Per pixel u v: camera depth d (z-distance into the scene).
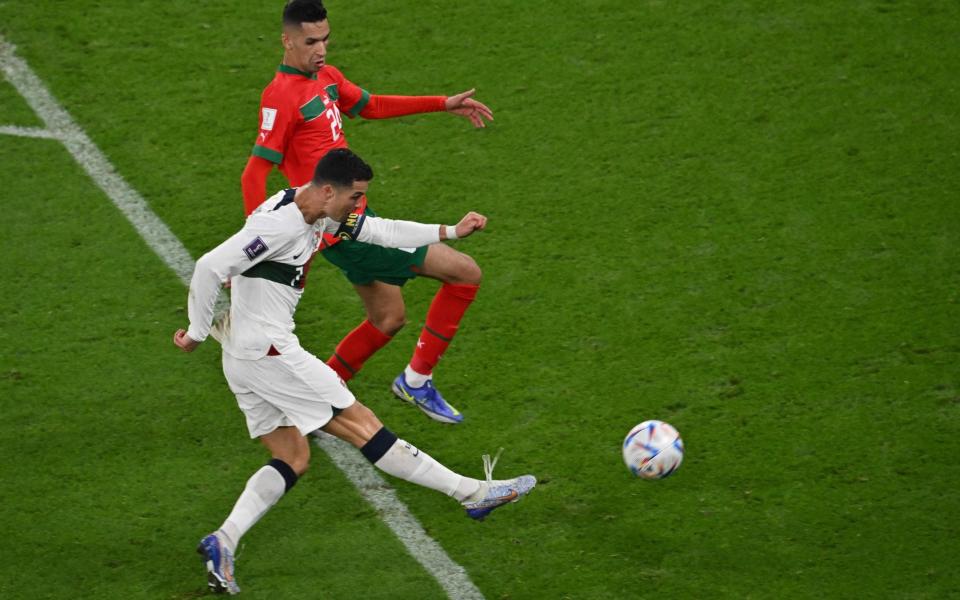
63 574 19.44
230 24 33.53
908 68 31.48
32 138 29.75
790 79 31.34
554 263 26.28
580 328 24.67
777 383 23.17
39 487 21.05
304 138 21.64
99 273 25.94
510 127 30.19
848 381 23.12
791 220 27.16
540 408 22.91
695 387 23.17
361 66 32.06
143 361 23.83
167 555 19.86
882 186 27.94
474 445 22.17
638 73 31.75
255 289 18.59
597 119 30.36
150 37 33.06
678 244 26.66
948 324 24.27
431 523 20.64
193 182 28.55
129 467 21.52
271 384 18.95
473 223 20.12
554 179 28.59
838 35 32.69
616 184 28.39
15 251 26.44
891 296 25.05
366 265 21.12
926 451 21.59
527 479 20.16
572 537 20.30
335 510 20.86
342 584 19.42
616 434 22.27
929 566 19.50
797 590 19.19
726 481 21.22
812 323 24.52
